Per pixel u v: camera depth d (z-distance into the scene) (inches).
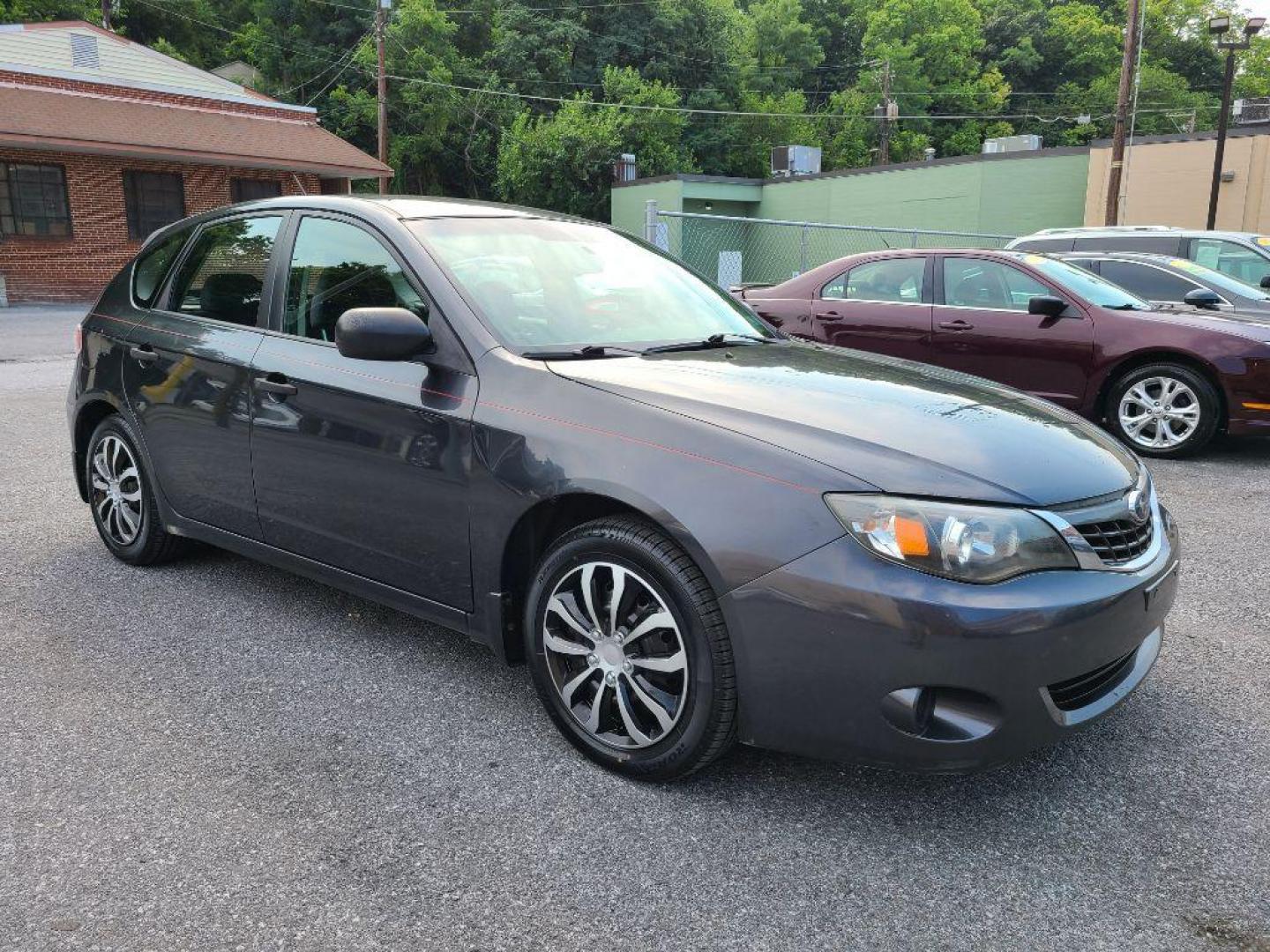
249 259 145.1
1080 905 84.0
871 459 91.3
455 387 112.9
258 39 2096.5
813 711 89.5
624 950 77.7
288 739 110.8
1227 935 80.4
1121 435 279.0
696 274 156.6
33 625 142.5
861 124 2517.2
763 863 89.4
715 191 1535.4
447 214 133.8
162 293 159.0
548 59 2121.1
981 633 83.8
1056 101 2819.9
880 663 85.9
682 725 97.0
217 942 77.4
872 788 102.4
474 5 2222.0
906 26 2719.0
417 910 82.0
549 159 1819.6
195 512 150.2
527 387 108.3
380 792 100.1
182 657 132.5
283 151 1087.6
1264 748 111.8
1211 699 124.6
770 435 95.3
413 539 117.4
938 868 89.0
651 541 97.0
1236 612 155.4
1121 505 97.2
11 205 927.7
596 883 86.0
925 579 85.1
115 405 160.7
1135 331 270.8
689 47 2317.9
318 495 127.6
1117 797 101.4
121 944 76.9
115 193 991.6
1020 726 87.0
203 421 143.3
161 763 104.8
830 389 108.0
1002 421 104.3
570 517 110.6
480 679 127.3
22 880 84.6
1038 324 283.7
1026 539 87.7
